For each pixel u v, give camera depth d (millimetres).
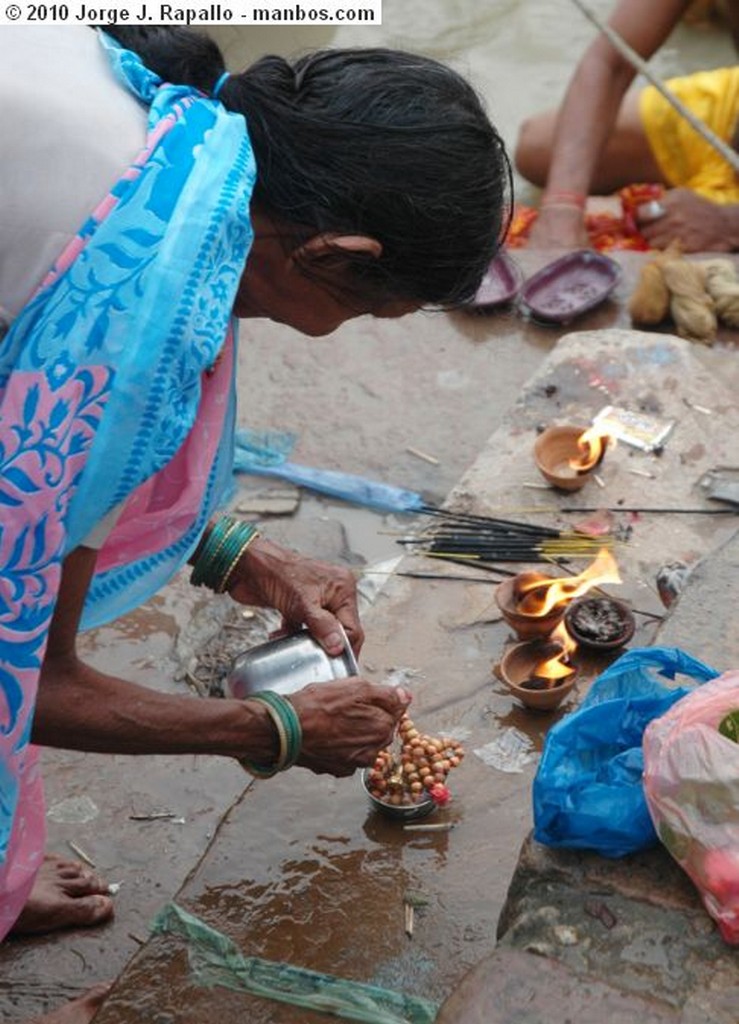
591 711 2869
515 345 6070
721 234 6844
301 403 5801
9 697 2455
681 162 7379
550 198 6898
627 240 6992
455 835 3535
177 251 2330
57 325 2330
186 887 3430
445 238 2424
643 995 2510
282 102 2432
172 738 2830
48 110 2350
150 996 3121
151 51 2572
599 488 4801
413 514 5238
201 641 4754
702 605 3400
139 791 4191
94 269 2330
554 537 4613
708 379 5230
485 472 4930
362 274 2488
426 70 2465
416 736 3580
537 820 2799
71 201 2334
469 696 3977
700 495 4746
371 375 5938
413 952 3244
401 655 4141
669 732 2666
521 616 4035
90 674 2719
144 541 2861
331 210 2400
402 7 9461
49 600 2412
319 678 3262
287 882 3434
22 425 2348
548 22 9336
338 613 3457
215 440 2814
